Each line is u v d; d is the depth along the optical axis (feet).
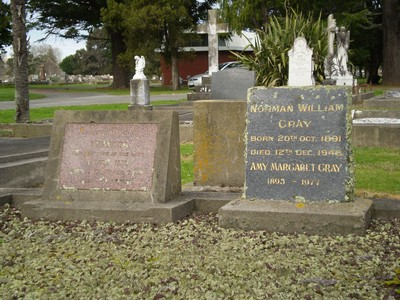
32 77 125.08
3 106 40.34
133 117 10.71
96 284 7.12
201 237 8.95
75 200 10.48
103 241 8.93
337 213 8.79
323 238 8.66
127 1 60.90
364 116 23.26
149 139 10.51
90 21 68.64
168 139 10.43
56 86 84.74
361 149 18.13
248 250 8.24
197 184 12.35
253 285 6.89
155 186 10.21
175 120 10.68
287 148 9.73
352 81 34.86
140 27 59.11
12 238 9.27
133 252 8.35
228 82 19.13
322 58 31.40
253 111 10.01
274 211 9.04
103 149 10.66
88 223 9.96
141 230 9.46
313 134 9.64
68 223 10.04
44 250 8.59
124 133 10.66
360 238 8.51
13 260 8.16
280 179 9.70
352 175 9.46
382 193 11.85
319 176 9.53
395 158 16.24
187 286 6.95
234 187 12.14
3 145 17.88
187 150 18.93
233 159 12.12
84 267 7.77
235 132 12.07
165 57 67.56
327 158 9.53
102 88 70.85
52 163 10.84
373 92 40.55
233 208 9.33
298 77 18.49
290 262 7.66
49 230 9.63
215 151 12.19
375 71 76.84
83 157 10.71
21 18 25.85
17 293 6.85
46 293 6.86
